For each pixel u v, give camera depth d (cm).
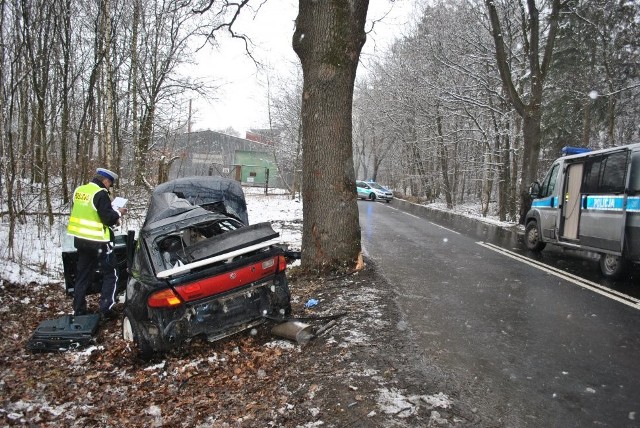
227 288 523
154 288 506
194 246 544
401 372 441
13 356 563
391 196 3712
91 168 1545
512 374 438
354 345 508
